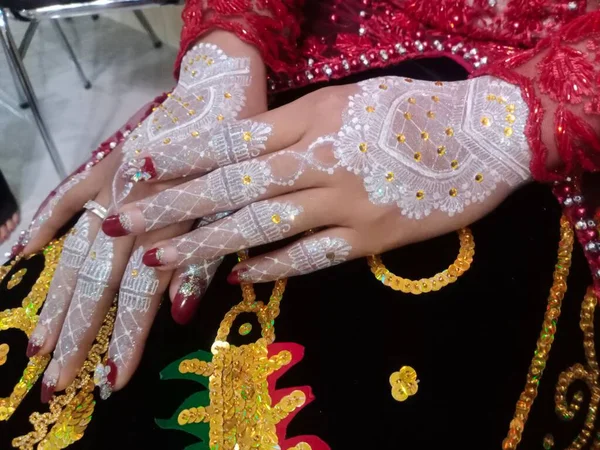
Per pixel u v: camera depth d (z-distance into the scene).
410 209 0.24
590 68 0.22
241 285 0.25
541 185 0.26
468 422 0.21
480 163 0.24
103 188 0.27
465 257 0.25
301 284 0.25
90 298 0.25
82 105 0.74
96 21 0.83
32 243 0.29
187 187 0.24
